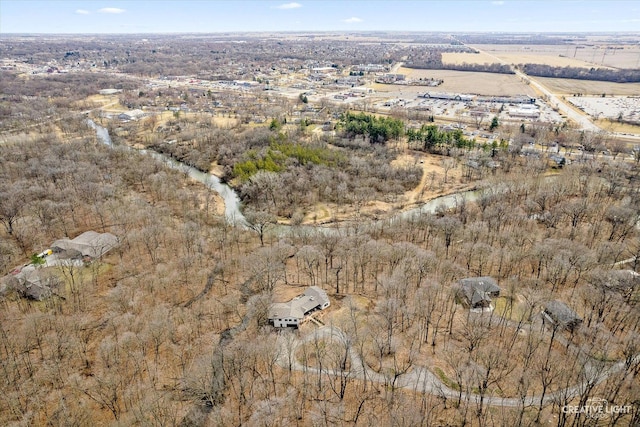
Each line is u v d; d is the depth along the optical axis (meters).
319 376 94.31
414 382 93.69
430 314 110.25
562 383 91.12
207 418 85.62
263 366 98.75
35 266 134.00
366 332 108.12
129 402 87.50
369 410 87.06
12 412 84.44
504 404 87.38
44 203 166.00
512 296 117.50
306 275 138.25
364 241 143.12
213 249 152.12
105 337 103.69
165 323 104.00
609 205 176.38
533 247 136.88
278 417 84.88
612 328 106.38
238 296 125.88
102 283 130.00
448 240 146.50
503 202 178.00
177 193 199.38
